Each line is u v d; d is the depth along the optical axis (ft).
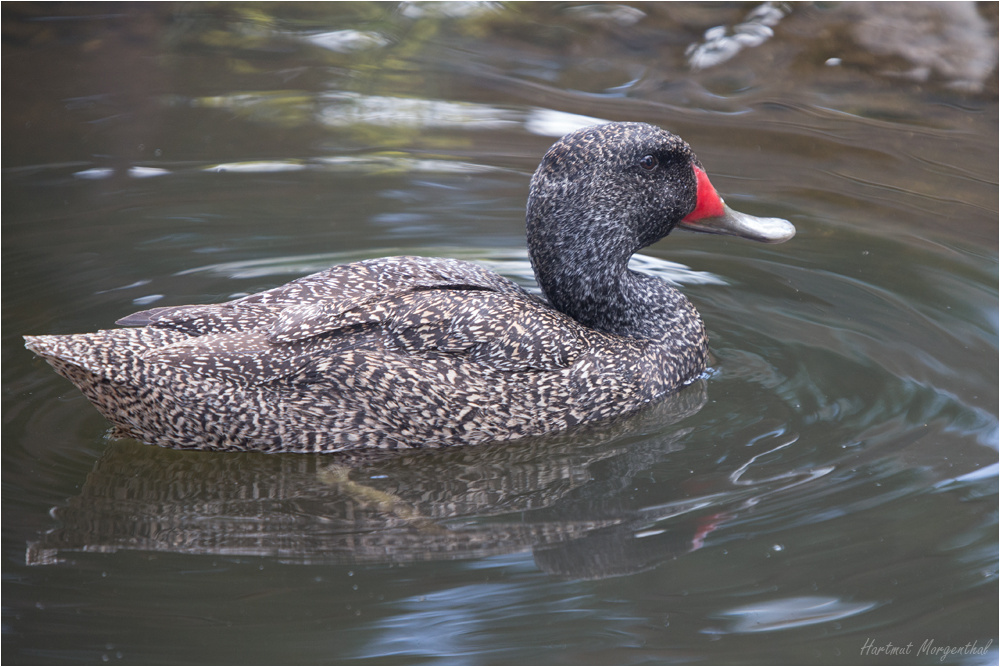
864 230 44.75
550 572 25.82
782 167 50.62
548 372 31.42
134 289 39.73
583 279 34.22
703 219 35.63
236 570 25.85
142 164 51.75
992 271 40.63
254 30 70.33
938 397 32.65
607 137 33.65
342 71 63.93
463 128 55.67
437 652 23.11
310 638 23.53
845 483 28.73
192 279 40.68
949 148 52.44
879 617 24.00
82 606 24.43
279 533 27.43
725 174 49.78
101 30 69.21
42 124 56.24
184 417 29.71
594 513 28.09
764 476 29.35
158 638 23.41
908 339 36.22
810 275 41.45
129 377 29.09
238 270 41.45
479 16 70.38
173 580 25.43
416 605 24.63
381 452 30.81
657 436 31.65
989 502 27.66
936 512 27.35
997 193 47.70
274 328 30.07
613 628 23.86
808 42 63.10
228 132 55.67
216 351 29.58
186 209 47.03
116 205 47.26
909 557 25.88
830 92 58.75
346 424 30.30
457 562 26.27
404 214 46.50
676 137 34.50
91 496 28.63
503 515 28.19
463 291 31.55
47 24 69.41
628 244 34.55
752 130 54.49
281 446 30.42
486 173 50.55
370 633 23.70
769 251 43.78
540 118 56.65
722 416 32.55
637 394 32.94
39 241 43.68
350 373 29.86
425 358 30.37
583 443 31.37
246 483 29.53
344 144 54.08
